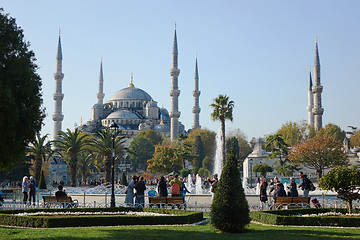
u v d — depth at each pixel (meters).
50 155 70.12
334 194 46.72
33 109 18.30
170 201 27.83
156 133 190.88
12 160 16.86
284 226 21.12
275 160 104.94
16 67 17.25
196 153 140.38
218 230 18.86
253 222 23.53
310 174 97.75
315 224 21.41
